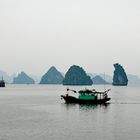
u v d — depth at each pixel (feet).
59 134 180.75
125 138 170.60
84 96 392.68
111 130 193.98
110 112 303.27
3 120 242.37
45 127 205.67
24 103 431.02
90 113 293.84
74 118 255.91
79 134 180.86
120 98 565.94
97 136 175.52
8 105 397.60
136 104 410.93
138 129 197.88
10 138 169.17
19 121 236.02
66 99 399.85
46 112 304.91
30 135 177.58
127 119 248.52
